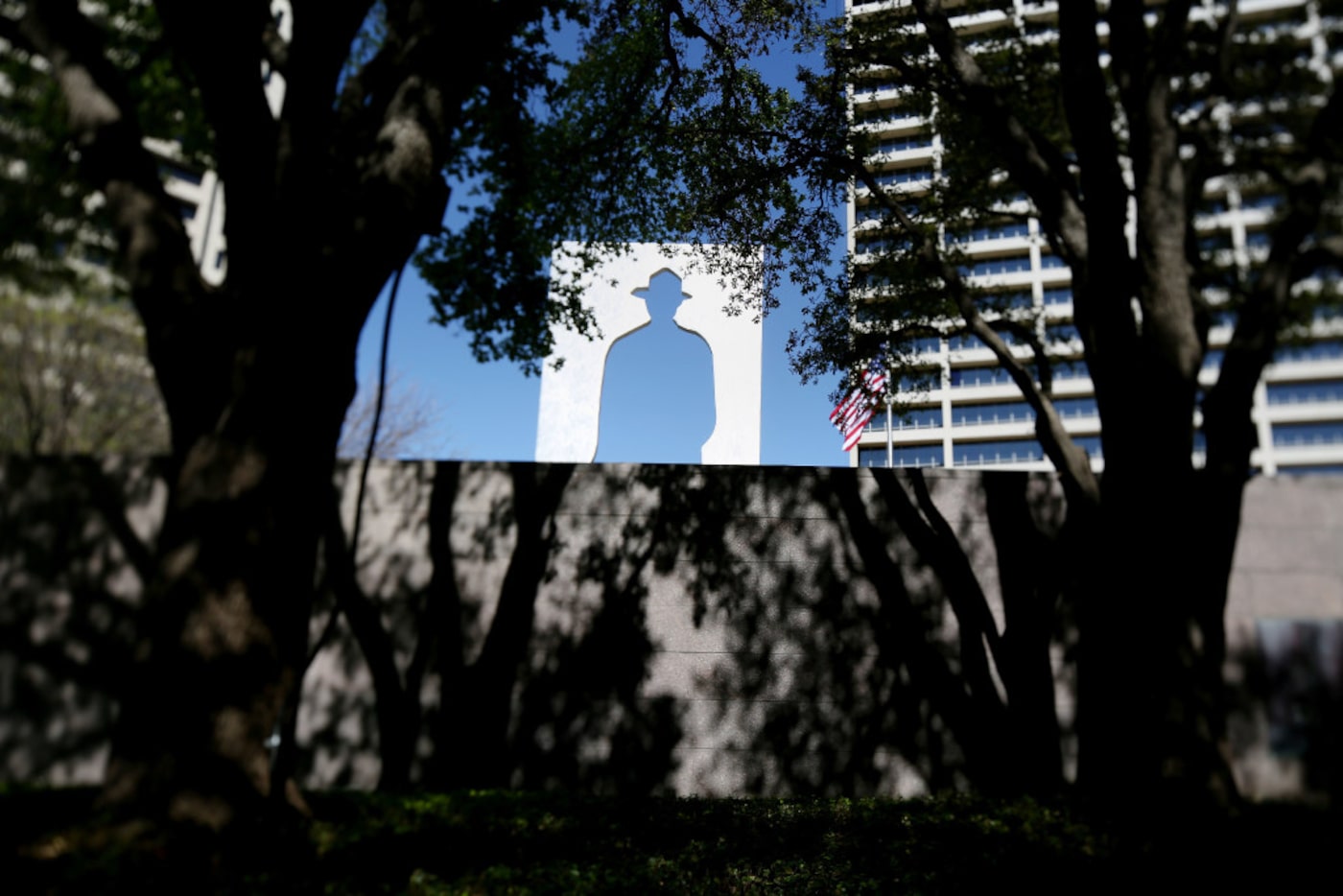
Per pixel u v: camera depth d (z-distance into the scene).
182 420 5.58
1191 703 6.84
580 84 13.57
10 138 8.65
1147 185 7.64
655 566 10.05
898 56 11.64
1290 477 10.20
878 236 12.68
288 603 5.44
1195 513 7.17
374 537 9.95
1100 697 7.46
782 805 8.25
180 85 9.81
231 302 5.78
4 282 9.38
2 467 9.73
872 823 7.19
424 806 7.32
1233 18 8.08
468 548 9.98
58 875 4.08
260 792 5.07
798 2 12.42
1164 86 7.67
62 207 8.62
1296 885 5.24
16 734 9.10
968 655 9.90
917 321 12.58
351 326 5.98
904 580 10.12
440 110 6.66
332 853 5.16
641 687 9.71
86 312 12.31
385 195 6.12
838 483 10.40
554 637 9.80
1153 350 7.40
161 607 5.09
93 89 5.96
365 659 9.59
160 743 4.84
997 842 6.32
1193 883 5.22
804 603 10.02
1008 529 10.33
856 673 9.84
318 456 5.71
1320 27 8.00
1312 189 7.10
